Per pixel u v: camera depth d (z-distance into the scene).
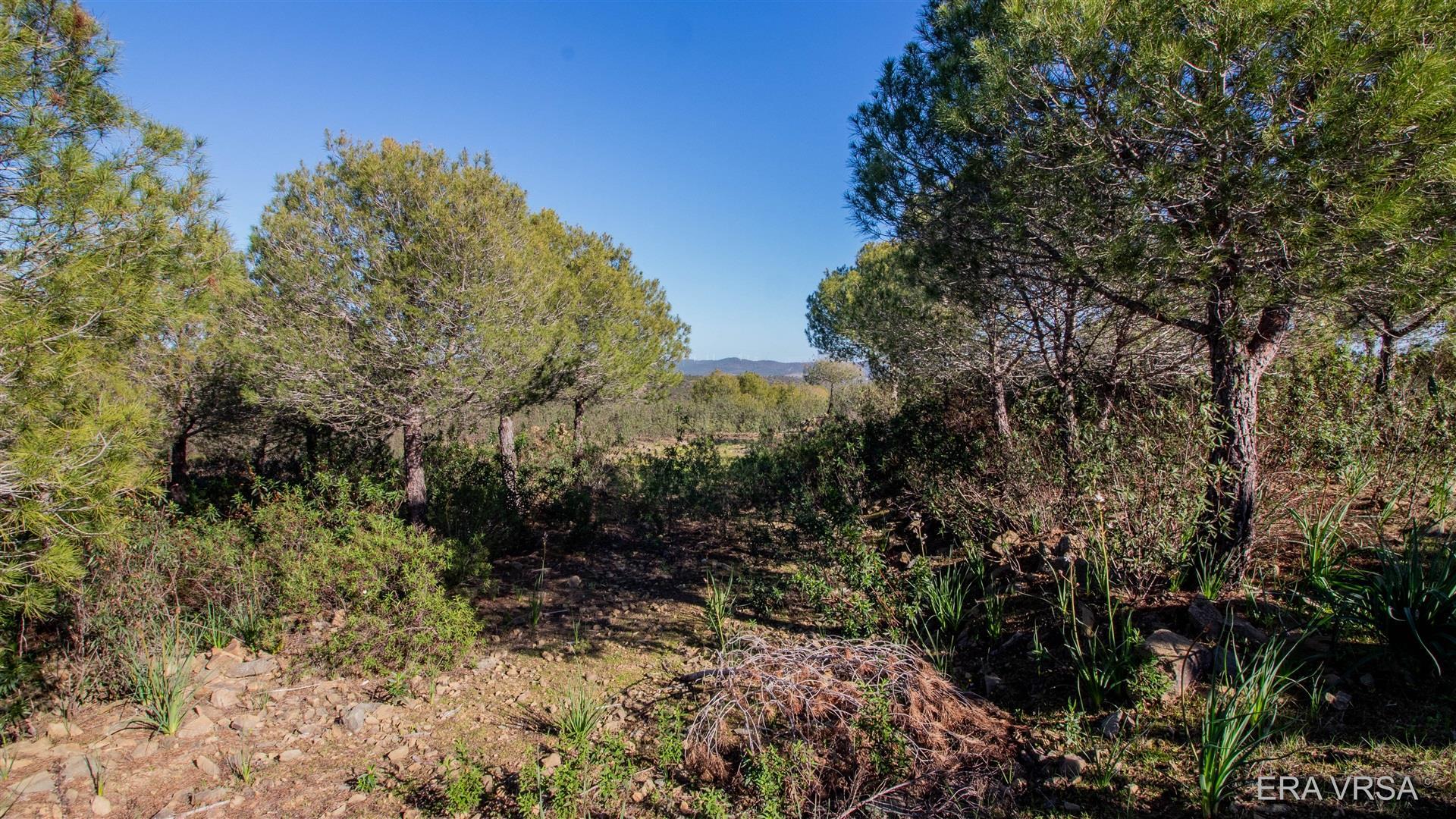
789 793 3.17
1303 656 3.34
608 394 12.60
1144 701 3.29
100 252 3.64
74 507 3.32
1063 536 5.21
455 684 4.89
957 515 6.32
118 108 3.99
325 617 5.47
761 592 6.14
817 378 27.73
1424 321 5.37
